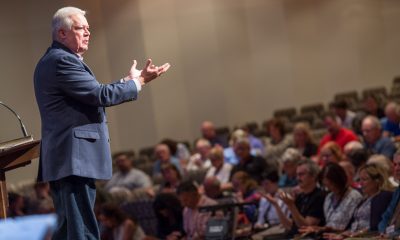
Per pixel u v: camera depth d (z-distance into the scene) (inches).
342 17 824.9
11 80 703.7
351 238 260.7
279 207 316.5
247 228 327.9
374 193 290.0
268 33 813.2
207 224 315.3
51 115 170.7
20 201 465.1
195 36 791.7
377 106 545.6
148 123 770.8
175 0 784.3
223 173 448.1
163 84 778.8
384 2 829.8
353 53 826.2
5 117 694.5
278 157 481.7
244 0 808.3
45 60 171.5
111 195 446.0
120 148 764.6
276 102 814.5
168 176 443.2
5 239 85.7
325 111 684.7
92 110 172.1
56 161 169.3
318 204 310.0
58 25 173.0
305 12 820.6
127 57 764.0
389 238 257.6
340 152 376.2
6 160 169.3
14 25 709.9
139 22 767.7
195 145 607.2
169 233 368.8
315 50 822.5
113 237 374.9
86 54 751.7
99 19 754.2
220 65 797.2
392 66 829.8
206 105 792.9
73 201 171.2
